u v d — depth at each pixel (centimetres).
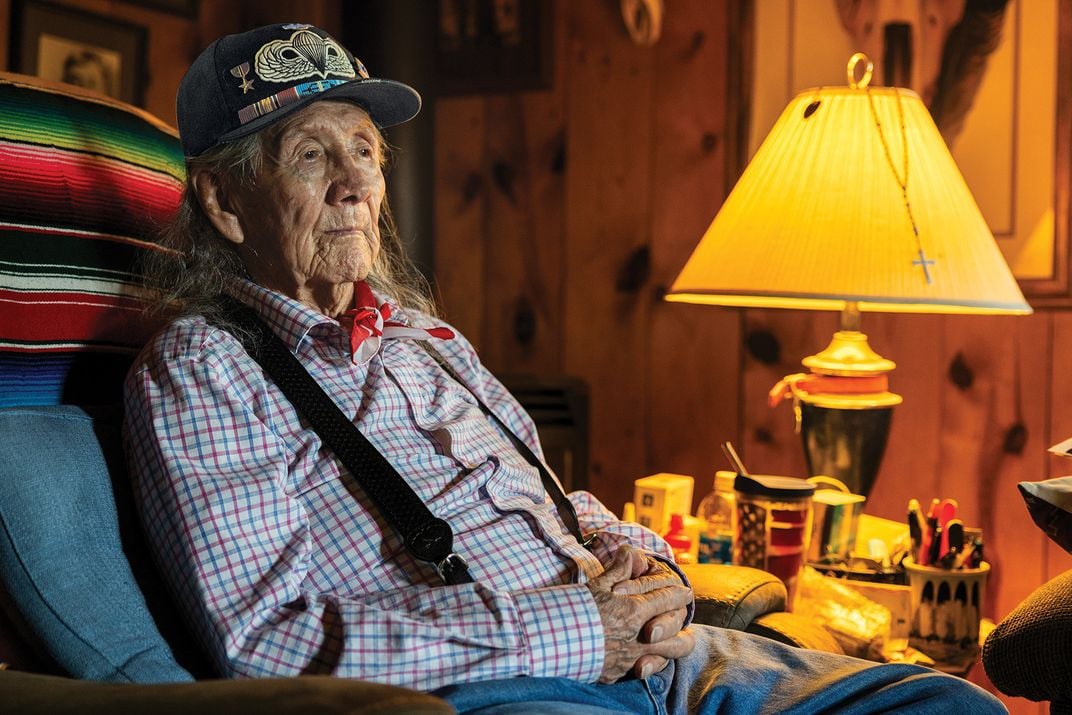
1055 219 219
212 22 278
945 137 229
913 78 231
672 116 259
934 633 158
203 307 135
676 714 121
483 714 105
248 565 112
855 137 166
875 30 235
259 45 135
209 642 110
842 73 239
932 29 229
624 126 266
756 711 120
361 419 129
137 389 122
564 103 273
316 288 139
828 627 156
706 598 147
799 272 160
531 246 279
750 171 175
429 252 265
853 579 169
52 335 127
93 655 107
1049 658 130
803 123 171
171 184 150
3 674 90
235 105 133
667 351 264
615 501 272
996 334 227
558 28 272
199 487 114
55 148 133
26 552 109
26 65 231
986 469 229
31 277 125
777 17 245
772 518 163
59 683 87
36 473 114
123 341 136
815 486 170
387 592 116
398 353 140
